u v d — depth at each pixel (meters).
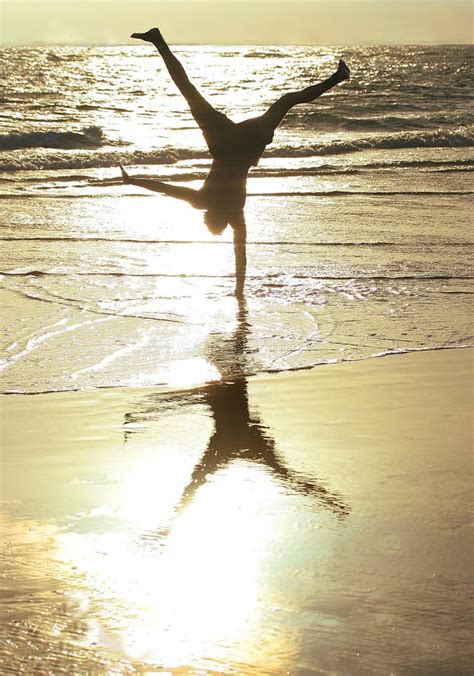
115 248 14.88
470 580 4.69
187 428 7.38
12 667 3.82
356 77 62.47
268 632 4.15
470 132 32.78
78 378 8.66
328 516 5.53
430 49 113.12
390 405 8.00
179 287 12.34
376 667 3.90
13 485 6.05
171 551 5.01
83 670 3.81
